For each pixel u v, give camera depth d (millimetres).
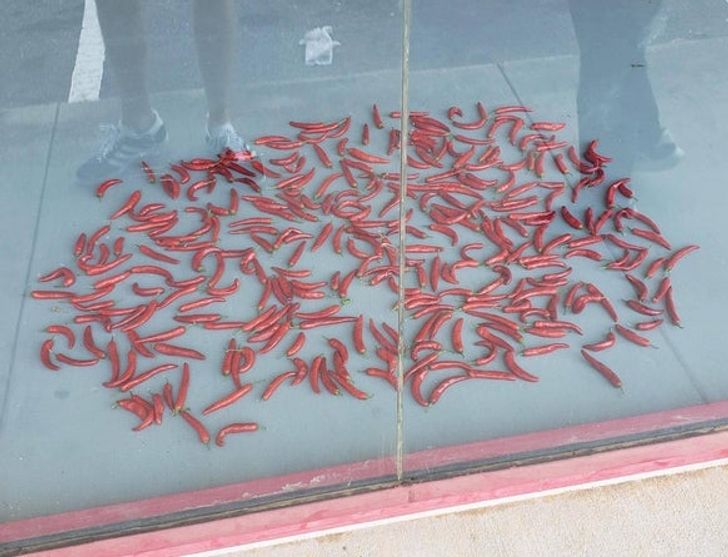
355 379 2164
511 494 1935
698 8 3635
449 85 3209
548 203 2688
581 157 2883
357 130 2990
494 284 2398
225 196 2723
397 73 3256
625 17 3570
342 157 2869
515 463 1952
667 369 2211
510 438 2025
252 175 2791
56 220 2646
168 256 2514
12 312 2359
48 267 2494
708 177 2801
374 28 3518
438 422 2070
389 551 1890
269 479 1941
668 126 3016
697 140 2957
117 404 2125
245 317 2334
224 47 3365
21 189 2750
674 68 3299
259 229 2584
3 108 3098
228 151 2881
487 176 2787
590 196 2719
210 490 1922
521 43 3434
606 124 3025
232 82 3205
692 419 2061
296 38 3422
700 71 3275
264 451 2014
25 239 2582
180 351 2236
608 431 2037
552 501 1977
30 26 3426
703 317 2352
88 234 2598
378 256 2480
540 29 3512
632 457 1966
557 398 2135
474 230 2580
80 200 2713
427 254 2510
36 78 3229
